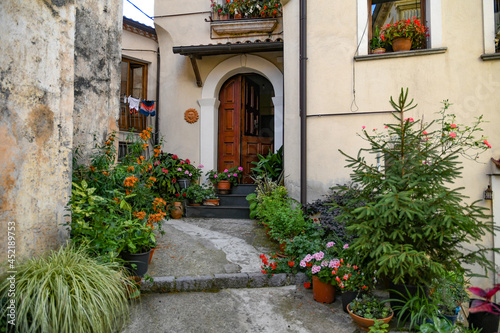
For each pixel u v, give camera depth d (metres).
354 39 5.48
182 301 3.42
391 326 2.99
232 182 7.50
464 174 4.93
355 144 5.39
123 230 3.32
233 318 3.13
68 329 2.27
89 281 2.55
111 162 4.50
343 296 3.30
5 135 2.77
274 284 3.85
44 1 3.18
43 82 3.13
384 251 2.75
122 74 7.85
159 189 6.91
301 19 5.70
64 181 3.31
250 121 8.40
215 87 7.86
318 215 5.36
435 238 2.88
